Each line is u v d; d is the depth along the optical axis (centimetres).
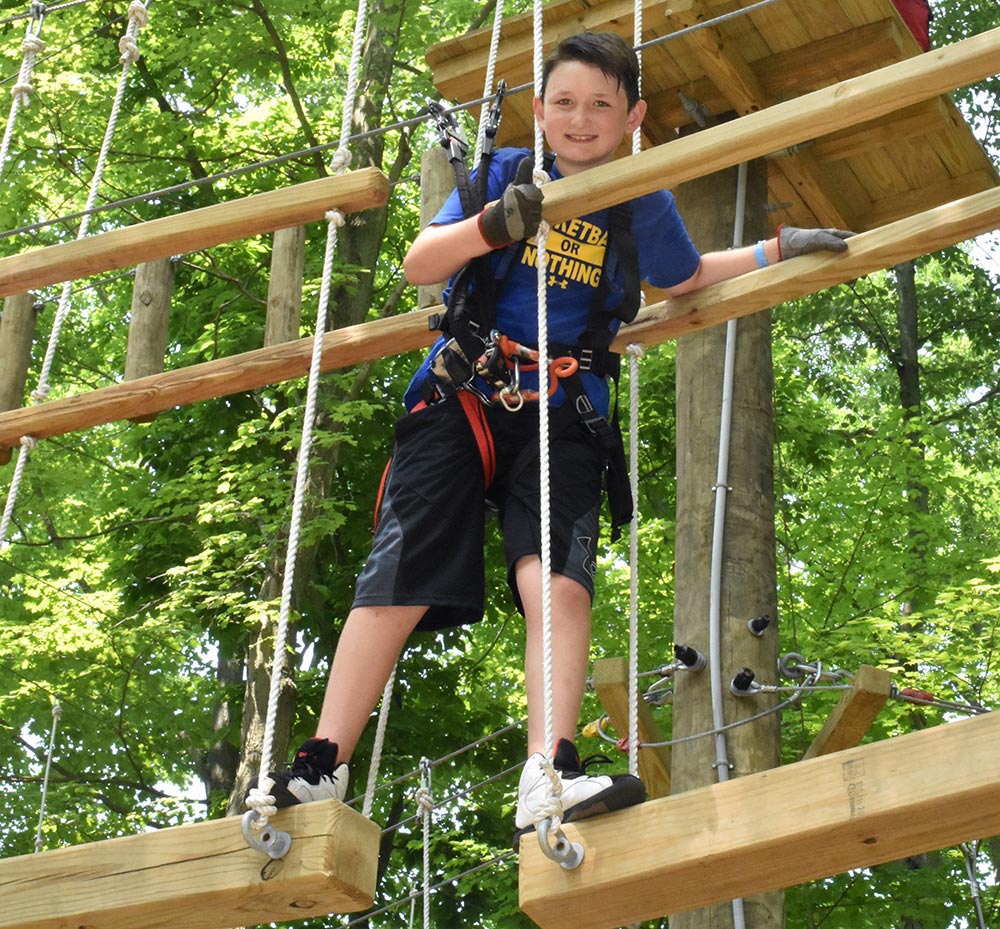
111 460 1279
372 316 1266
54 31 1179
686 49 602
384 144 1352
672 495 1202
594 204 283
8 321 448
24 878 262
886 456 1060
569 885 241
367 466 1172
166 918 257
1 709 1153
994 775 212
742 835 229
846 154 641
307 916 256
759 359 601
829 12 582
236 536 1020
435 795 1148
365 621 285
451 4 1234
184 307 1189
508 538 292
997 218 324
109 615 1153
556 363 296
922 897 891
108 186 1232
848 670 903
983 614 878
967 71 272
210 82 1218
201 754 1382
